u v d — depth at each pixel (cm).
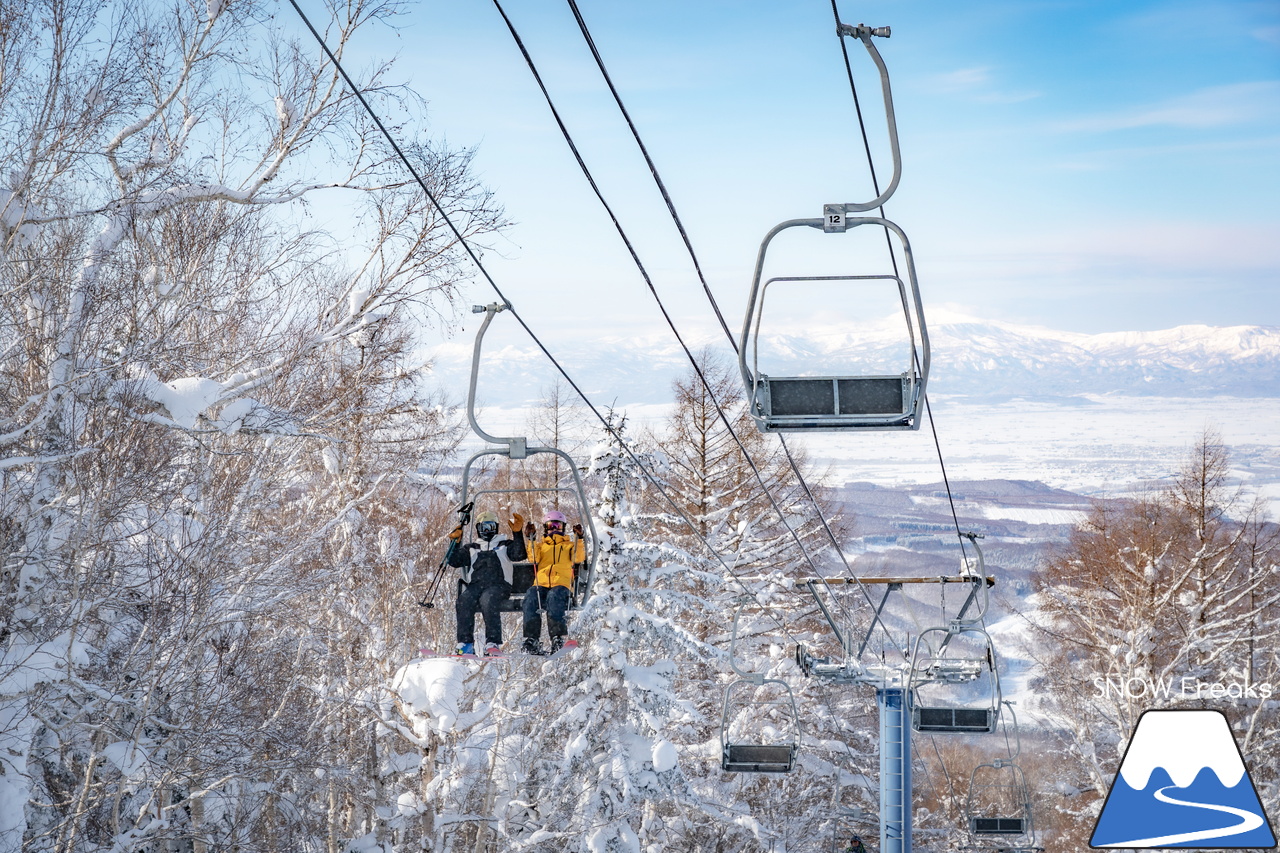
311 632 1877
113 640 1503
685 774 2297
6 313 1380
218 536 1499
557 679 2066
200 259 1702
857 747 2923
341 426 2066
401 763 2059
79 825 1355
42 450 1327
